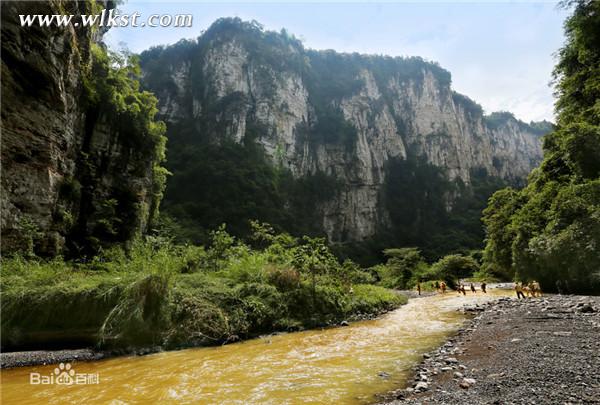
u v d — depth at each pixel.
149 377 6.89
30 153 16.11
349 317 14.38
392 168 110.75
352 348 9.05
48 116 17.19
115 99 25.56
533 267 24.02
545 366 5.68
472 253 64.50
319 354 8.49
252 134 87.00
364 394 5.55
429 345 9.11
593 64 23.19
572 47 25.58
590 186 18.19
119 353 8.86
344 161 101.38
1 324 9.12
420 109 125.06
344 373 6.77
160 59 106.88
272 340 10.50
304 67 118.25
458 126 125.88
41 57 16.27
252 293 12.53
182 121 90.56
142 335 9.45
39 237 15.66
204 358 8.37
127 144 26.69
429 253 80.06
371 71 130.88
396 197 105.12
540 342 7.36
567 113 25.75
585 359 5.79
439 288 33.44
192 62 103.75
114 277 10.79
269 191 75.44
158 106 91.62
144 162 28.31
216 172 71.81
